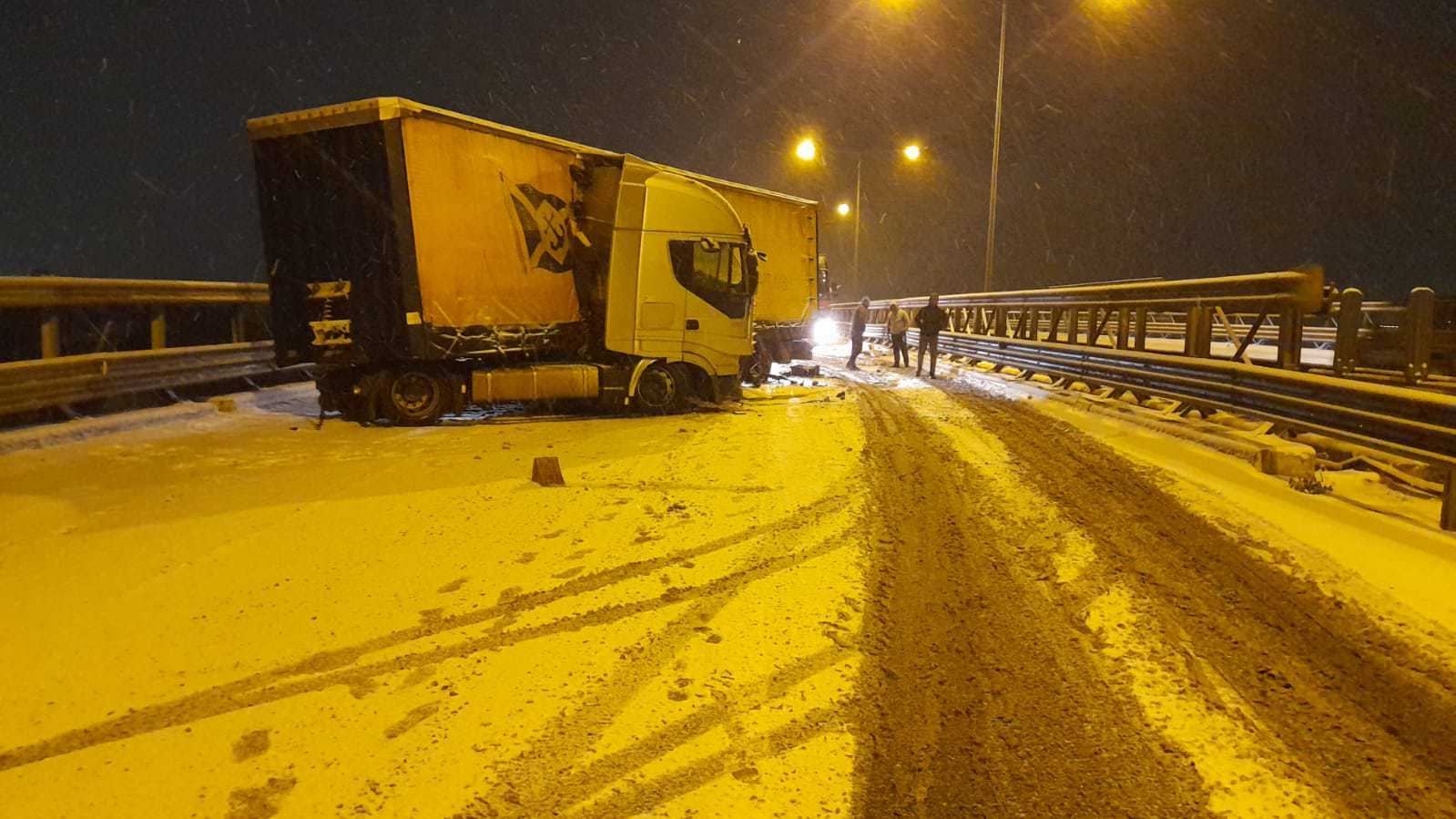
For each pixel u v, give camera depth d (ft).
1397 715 13.28
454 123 36.81
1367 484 26.13
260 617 16.89
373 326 36.70
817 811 11.25
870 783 11.83
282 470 28.71
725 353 43.62
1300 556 19.61
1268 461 27.25
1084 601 17.57
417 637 16.11
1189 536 21.34
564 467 29.30
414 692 14.12
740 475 28.25
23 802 11.34
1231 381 33.88
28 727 13.12
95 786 11.69
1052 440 34.06
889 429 37.17
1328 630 16.03
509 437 35.55
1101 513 23.47
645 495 25.61
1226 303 37.65
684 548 20.85
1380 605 16.89
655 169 42.34
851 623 16.75
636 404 42.37
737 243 43.80
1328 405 27.58
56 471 27.68
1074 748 12.59
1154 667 14.87
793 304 66.49
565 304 41.39
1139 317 45.06
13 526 21.89
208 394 44.21
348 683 14.40
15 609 17.01
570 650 15.60
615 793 11.58
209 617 16.87
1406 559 19.31
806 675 14.74
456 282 37.06
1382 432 24.77
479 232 37.73
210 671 14.83
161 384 38.81
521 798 11.47
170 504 24.18
